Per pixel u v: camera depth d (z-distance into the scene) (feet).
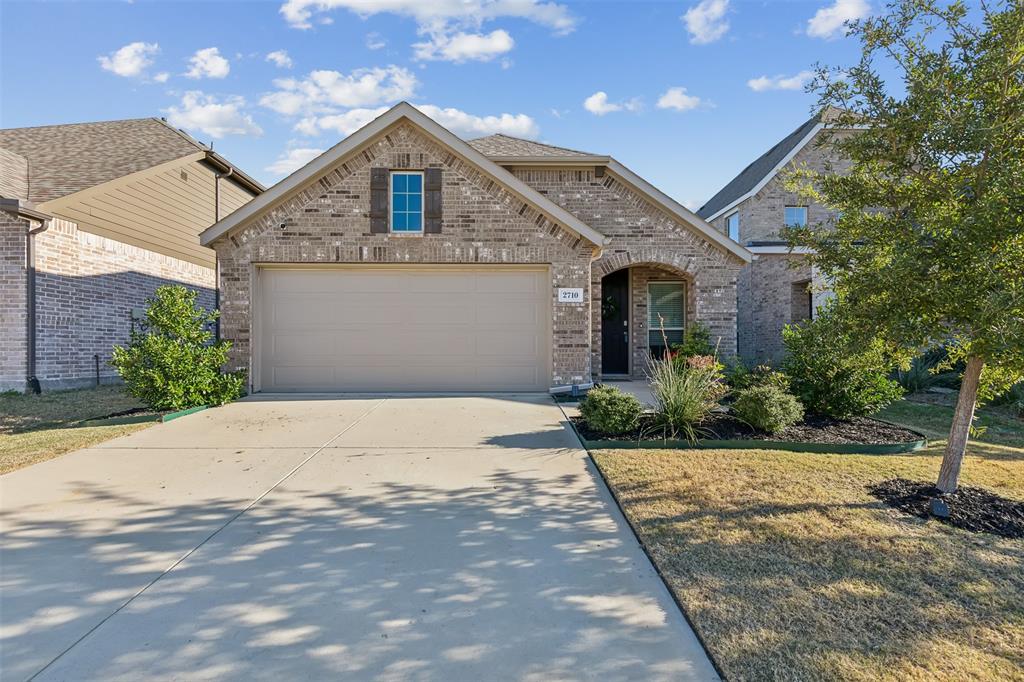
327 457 19.80
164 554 12.18
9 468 18.37
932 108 13.71
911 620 9.59
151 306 28.22
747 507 14.76
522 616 9.84
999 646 8.86
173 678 8.15
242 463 19.06
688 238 40.81
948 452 15.85
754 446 21.04
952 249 13.48
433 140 33.45
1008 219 12.79
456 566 11.69
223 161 55.52
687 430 21.62
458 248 33.55
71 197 38.11
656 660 8.62
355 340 33.91
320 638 9.15
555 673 8.31
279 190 32.68
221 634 9.24
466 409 28.43
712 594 10.41
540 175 41.19
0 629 9.36
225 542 12.81
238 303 32.91
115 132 54.08
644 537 12.94
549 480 17.35
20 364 35.24
